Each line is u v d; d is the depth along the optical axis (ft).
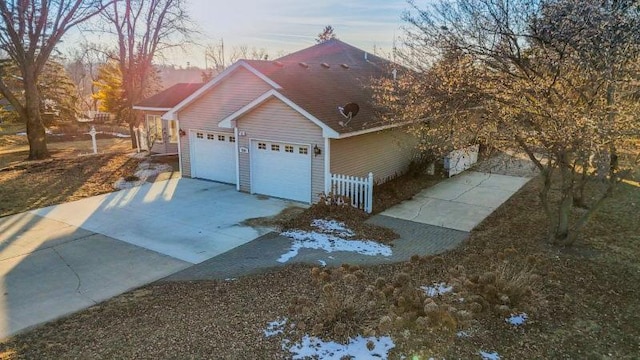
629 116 21.65
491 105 26.96
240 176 46.42
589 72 23.72
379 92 47.52
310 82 47.34
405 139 52.01
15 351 18.13
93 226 35.63
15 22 64.64
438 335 17.67
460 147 31.65
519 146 27.66
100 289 24.45
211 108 49.39
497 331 18.33
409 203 41.68
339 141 41.19
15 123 121.60
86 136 114.11
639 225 32.94
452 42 29.86
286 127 41.73
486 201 41.68
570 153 26.11
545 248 28.60
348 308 18.70
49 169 57.52
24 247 30.99
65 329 19.92
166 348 17.44
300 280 24.50
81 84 201.87
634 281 23.59
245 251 30.07
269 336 17.98
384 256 28.63
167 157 65.82
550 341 17.92
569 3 24.62
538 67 26.30
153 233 33.96
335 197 37.88
